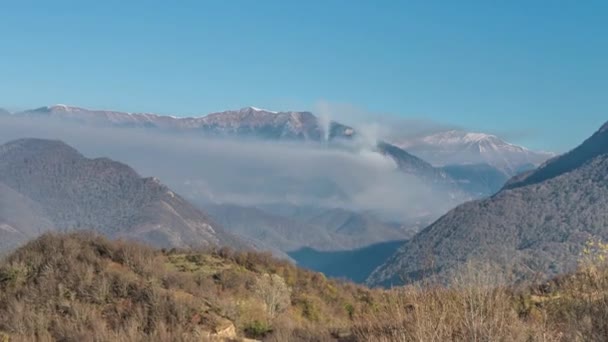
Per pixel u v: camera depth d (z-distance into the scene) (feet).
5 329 60.18
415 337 31.45
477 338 30.30
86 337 54.80
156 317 61.52
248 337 65.21
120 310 64.49
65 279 69.92
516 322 32.50
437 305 32.53
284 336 55.57
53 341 56.80
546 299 35.94
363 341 40.42
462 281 33.19
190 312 64.03
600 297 32.53
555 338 31.58
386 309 39.04
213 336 57.67
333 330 54.49
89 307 63.77
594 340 29.50
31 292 67.51
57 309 65.16
